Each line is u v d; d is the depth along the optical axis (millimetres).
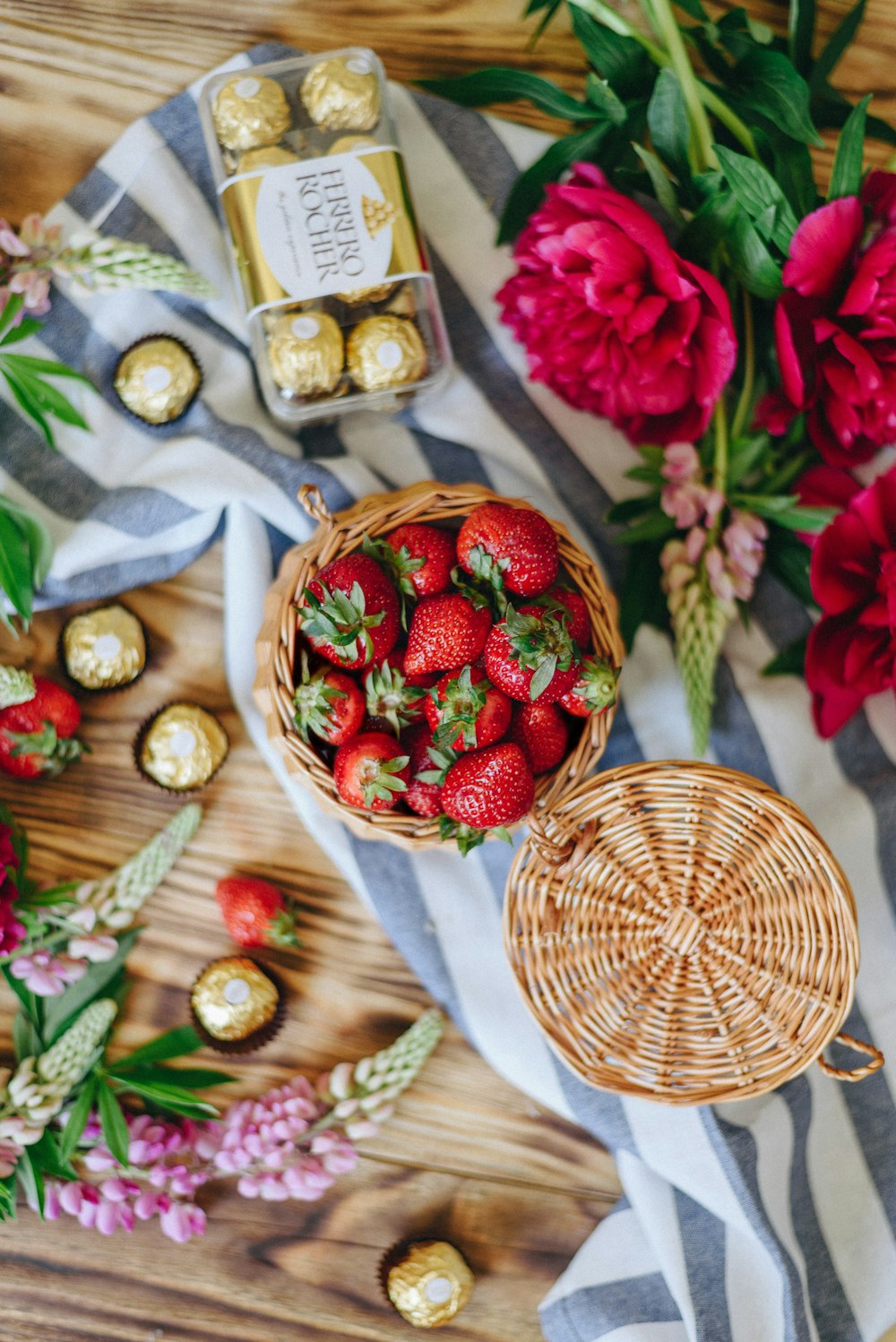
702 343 885
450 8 1038
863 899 1048
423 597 907
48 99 1021
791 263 837
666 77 849
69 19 1018
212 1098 1049
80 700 1035
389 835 892
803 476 999
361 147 905
